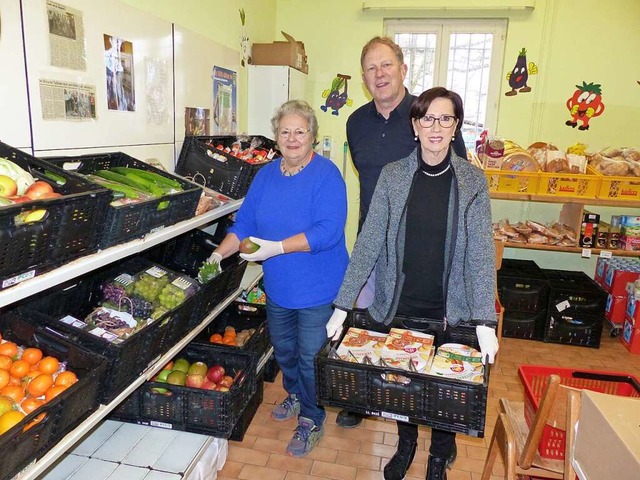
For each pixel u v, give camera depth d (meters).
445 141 1.59
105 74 1.92
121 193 1.54
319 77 4.31
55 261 1.23
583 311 3.66
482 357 1.54
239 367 2.45
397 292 1.77
